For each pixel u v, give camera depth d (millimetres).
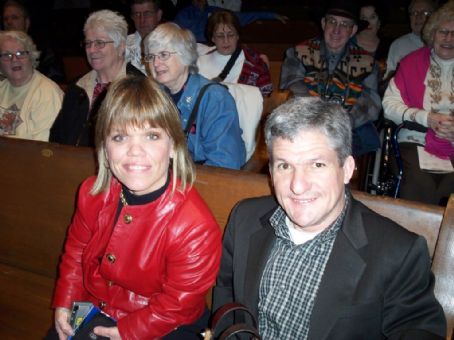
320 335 1195
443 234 1358
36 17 4684
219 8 4496
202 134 2250
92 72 2715
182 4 4742
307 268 1240
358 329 1183
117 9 5750
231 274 1474
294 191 1148
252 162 2861
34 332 1789
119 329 1373
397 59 3998
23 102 2795
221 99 2232
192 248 1347
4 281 1965
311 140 1125
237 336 1335
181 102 2271
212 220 1392
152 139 1328
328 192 1154
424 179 2697
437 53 2707
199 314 1523
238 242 1383
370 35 4199
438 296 1359
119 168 1342
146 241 1362
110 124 1313
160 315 1372
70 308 1560
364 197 1479
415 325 1146
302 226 1191
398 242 1180
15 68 2707
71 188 1858
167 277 1393
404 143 2850
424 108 2779
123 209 1391
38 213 1942
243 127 2686
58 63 4617
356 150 3166
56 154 1865
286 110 1154
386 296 1180
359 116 3209
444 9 2645
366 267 1184
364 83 3275
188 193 1396
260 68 3580
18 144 1938
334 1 3227
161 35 2203
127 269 1387
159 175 1343
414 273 1166
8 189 1978
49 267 1969
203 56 3598
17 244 2008
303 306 1238
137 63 3432
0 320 1837
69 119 2676
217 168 1662
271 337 1311
